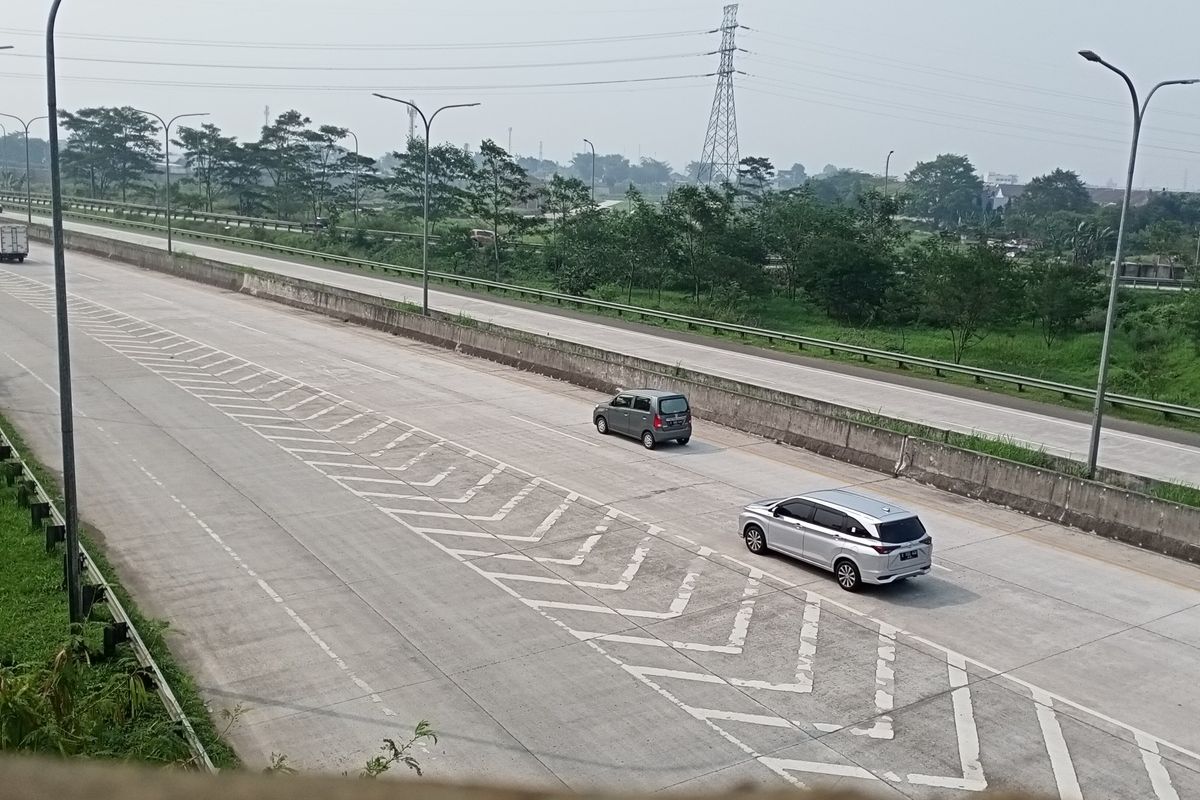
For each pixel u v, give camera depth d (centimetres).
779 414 3359
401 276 7788
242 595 1972
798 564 2219
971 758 1466
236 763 1392
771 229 8375
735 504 2636
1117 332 6425
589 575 2122
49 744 1188
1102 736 1538
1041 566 2262
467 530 2373
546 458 3020
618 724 1539
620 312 6456
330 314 5684
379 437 3195
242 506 2492
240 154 12269
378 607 1934
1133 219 12862
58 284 1766
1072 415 3953
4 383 3744
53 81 1756
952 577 2178
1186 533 2344
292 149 12112
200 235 9950
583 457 3048
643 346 5219
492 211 10088
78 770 280
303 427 3281
